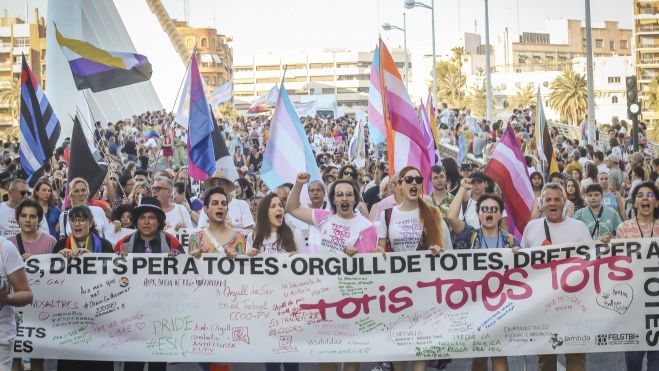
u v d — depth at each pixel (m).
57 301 8.15
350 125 50.81
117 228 10.45
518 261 8.03
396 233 8.14
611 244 8.02
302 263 8.08
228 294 8.10
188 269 8.12
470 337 8.02
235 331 8.09
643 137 30.30
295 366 8.37
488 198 8.25
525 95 140.25
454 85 148.12
